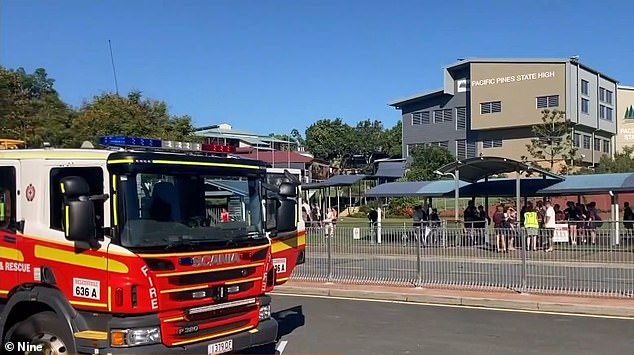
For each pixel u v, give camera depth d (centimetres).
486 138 6694
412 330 1041
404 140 7412
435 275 1555
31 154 682
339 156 9856
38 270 663
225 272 687
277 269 976
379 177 5119
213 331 675
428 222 2062
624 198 4144
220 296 679
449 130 6994
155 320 621
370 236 1653
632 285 1370
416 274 1574
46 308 675
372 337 984
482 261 1511
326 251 1677
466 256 1534
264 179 772
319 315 1195
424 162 5856
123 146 704
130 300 608
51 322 648
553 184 2834
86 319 635
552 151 5619
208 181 693
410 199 4947
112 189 625
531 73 6331
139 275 613
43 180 669
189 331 648
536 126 5694
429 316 1182
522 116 6359
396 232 1630
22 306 684
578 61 6297
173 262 636
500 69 6500
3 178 701
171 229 647
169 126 3662
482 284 1502
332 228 1694
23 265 676
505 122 6444
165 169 657
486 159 2584
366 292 1447
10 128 3000
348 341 955
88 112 3250
